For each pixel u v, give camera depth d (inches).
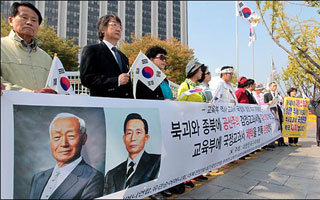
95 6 2591.0
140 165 85.5
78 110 71.2
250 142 167.6
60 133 66.6
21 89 77.0
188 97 131.6
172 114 101.7
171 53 872.9
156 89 111.0
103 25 97.8
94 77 86.5
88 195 69.9
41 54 91.9
